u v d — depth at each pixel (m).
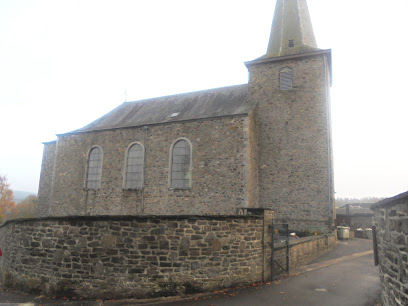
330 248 15.46
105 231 7.50
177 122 19.14
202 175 17.88
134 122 21.86
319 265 11.10
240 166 17.11
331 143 18.81
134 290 7.16
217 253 7.61
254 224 8.35
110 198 20.09
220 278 7.57
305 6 22.73
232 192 17.00
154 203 18.77
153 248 7.33
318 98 18.89
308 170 18.20
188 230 7.47
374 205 6.21
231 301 6.84
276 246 9.20
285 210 18.17
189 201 17.89
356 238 20.92
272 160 19.03
